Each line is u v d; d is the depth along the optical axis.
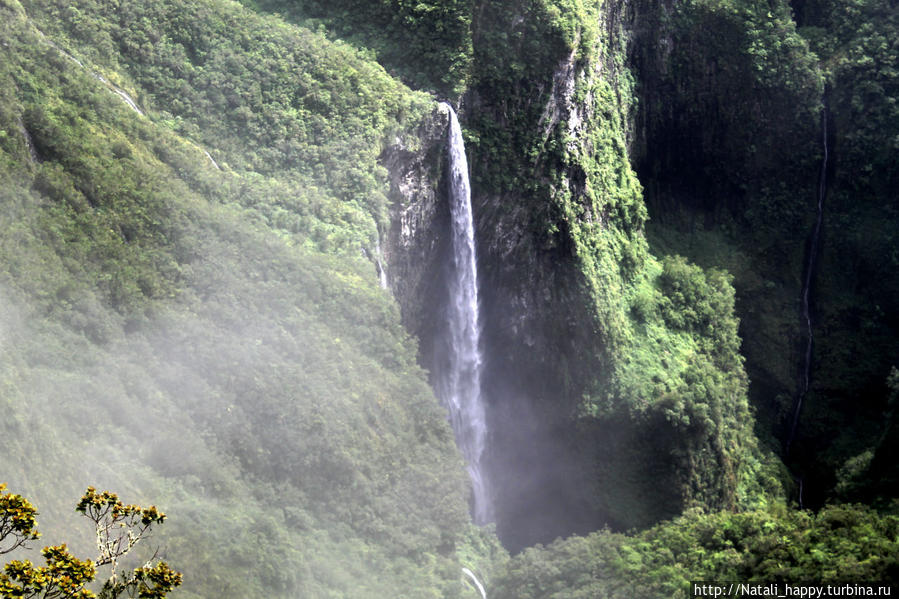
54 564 25.88
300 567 43.75
